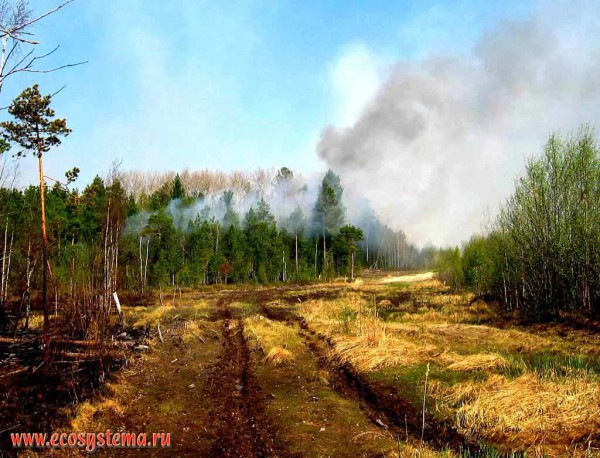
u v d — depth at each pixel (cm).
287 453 685
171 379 1123
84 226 3447
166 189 6412
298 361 1277
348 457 661
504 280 2267
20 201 2342
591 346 1271
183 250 4588
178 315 2291
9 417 795
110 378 1069
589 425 675
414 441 714
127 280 3331
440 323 1884
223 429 787
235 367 1234
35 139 1364
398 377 1046
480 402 795
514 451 635
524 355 1205
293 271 5303
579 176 1767
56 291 1700
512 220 2139
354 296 3212
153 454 684
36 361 1195
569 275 1772
